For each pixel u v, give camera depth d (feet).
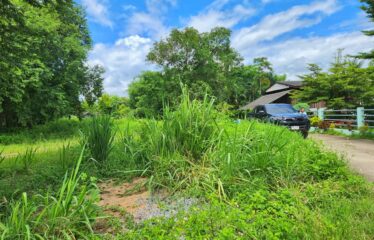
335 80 66.95
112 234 10.46
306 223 10.30
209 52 106.93
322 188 14.38
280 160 16.61
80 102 78.33
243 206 11.62
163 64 103.45
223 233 8.68
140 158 19.13
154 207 12.95
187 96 18.90
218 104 21.12
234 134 17.16
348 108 64.80
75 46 73.05
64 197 12.62
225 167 14.79
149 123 19.77
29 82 59.41
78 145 23.79
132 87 129.90
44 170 19.17
